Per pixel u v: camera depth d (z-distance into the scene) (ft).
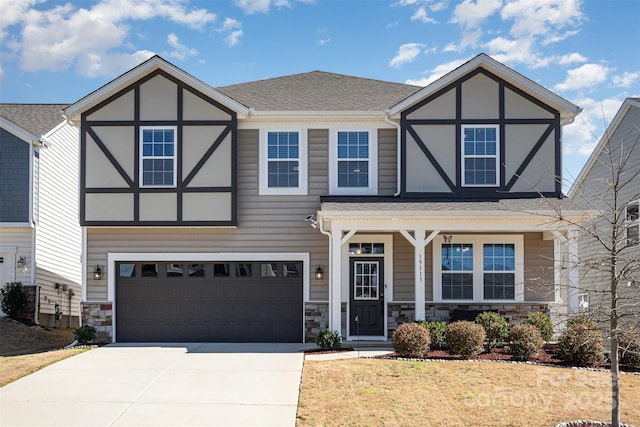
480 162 48.78
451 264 49.83
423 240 43.86
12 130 60.23
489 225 43.68
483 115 48.78
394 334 40.42
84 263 49.11
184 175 48.29
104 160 48.37
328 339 43.19
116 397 31.32
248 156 49.96
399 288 49.44
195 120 48.52
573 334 37.93
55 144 66.13
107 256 49.24
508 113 48.85
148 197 48.21
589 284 57.67
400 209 43.65
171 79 48.67
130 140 48.42
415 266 44.65
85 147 48.39
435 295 49.32
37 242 61.31
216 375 35.70
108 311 48.93
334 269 43.88
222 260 49.47
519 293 49.42
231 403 30.22
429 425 27.02
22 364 38.91
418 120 48.91
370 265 49.65
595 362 37.70
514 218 43.14
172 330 49.37
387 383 33.22
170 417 28.25
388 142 50.24
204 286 49.62
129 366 38.34
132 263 49.67
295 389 32.48
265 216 49.60
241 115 48.88
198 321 49.42
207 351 43.88
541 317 44.86
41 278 62.28
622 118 61.11
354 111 49.49
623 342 33.94
